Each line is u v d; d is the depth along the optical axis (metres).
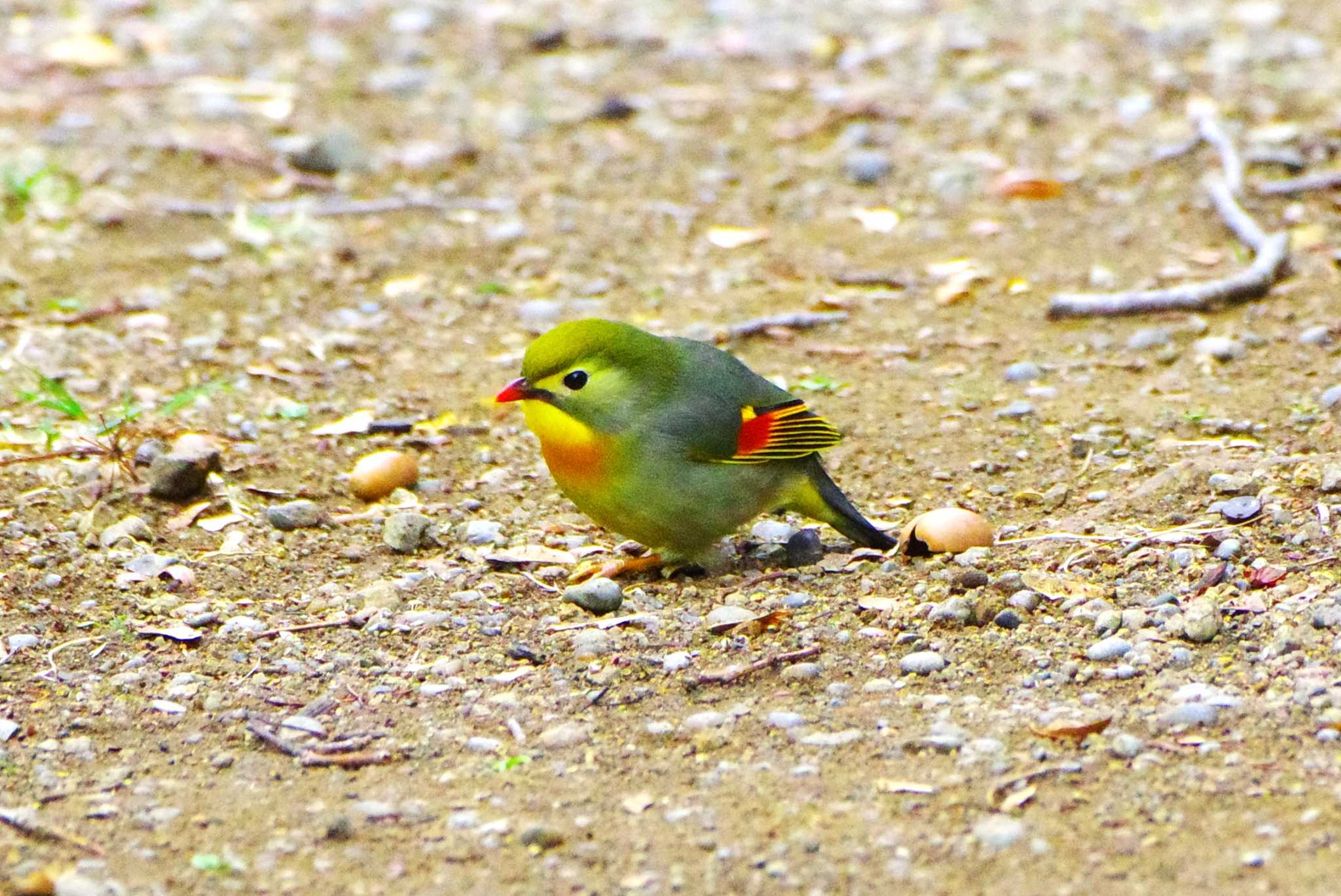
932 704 8.19
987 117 18.64
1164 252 15.28
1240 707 7.93
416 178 17.64
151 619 9.38
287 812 7.36
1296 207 15.79
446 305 14.78
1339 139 17.25
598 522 9.99
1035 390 12.72
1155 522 10.30
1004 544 10.15
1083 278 14.85
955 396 12.71
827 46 21.16
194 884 6.76
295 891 6.72
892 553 10.13
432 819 7.27
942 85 19.75
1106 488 11.01
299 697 8.51
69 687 8.62
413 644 9.09
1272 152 16.91
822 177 17.42
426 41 21.92
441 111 19.48
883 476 11.44
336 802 7.44
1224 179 16.22
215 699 8.46
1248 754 7.49
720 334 13.95
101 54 21.12
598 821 7.20
